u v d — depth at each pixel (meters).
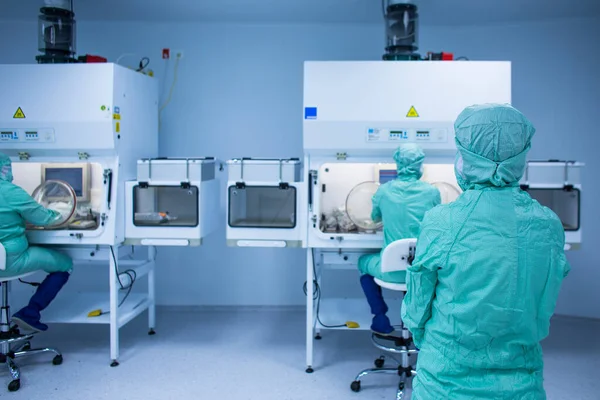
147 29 3.59
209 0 3.09
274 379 2.62
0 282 2.74
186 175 2.79
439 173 2.83
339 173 2.84
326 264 2.99
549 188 2.72
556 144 3.51
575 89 3.47
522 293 1.18
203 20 3.52
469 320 1.21
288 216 2.83
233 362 2.83
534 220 1.21
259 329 3.37
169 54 3.60
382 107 2.59
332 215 2.84
